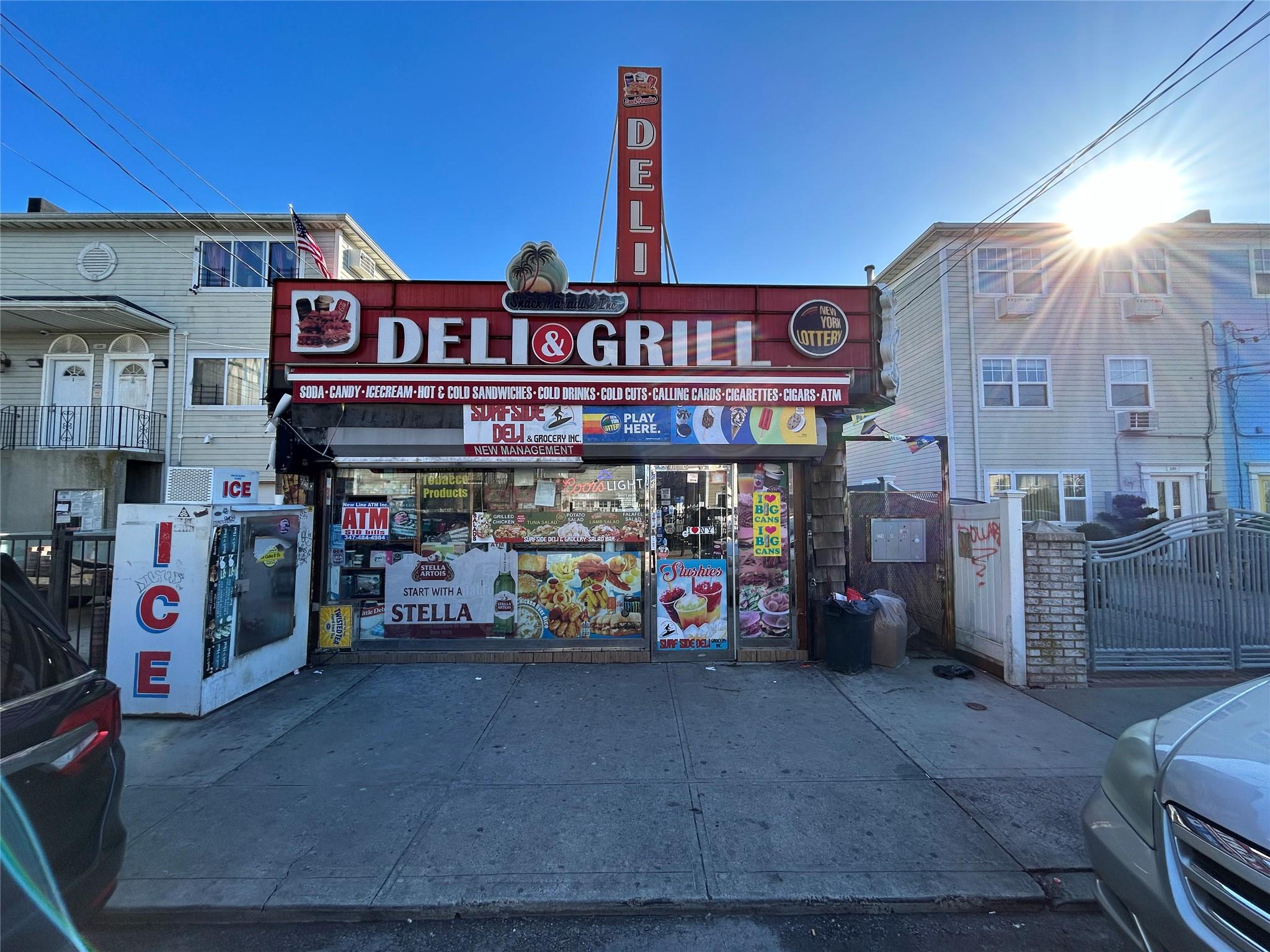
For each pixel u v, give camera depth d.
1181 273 15.11
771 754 4.17
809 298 6.25
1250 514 6.22
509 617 6.52
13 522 12.66
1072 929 2.61
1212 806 1.91
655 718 4.82
